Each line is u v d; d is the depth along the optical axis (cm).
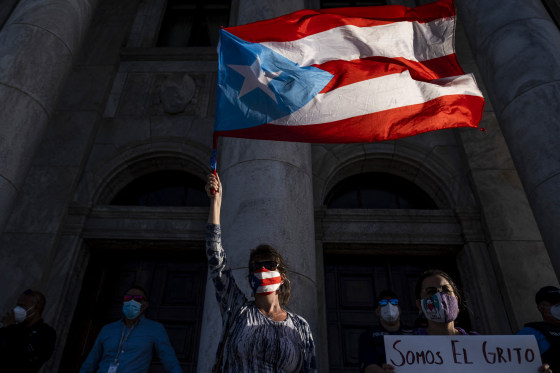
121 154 569
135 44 716
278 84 295
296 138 279
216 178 203
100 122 600
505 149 550
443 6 333
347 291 506
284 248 338
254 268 184
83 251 506
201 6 817
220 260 183
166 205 570
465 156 549
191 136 581
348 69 310
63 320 459
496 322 439
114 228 512
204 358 314
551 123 354
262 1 514
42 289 455
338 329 479
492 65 425
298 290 326
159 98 627
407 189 585
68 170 537
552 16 695
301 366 168
